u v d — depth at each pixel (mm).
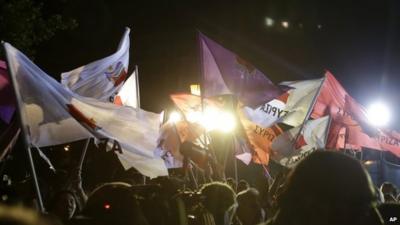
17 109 5332
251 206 5758
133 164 6551
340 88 9297
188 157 7430
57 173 7293
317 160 2225
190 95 9008
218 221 4801
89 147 10281
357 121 9438
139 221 2945
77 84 7809
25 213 1854
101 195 2977
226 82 7070
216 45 7129
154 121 6668
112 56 8125
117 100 8750
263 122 7922
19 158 9547
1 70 6344
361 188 2168
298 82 8188
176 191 4785
